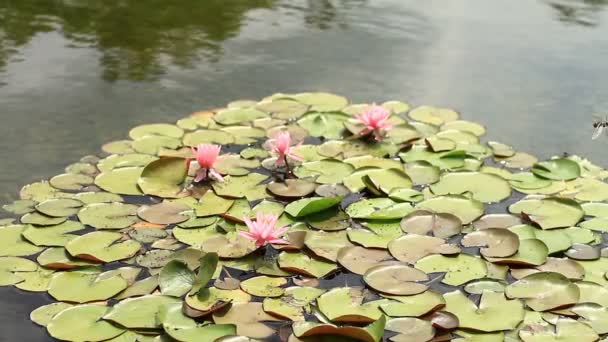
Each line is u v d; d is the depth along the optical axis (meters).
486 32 5.36
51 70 4.47
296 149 3.68
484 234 3.01
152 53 4.80
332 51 4.94
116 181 3.34
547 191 3.35
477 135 3.86
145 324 2.51
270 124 3.92
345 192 3.32
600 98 4.31
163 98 4.18
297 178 3.43
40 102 4.07
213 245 2.93
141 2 5.80
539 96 4.34
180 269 2.74
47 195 3.20
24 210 3.10
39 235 2.95
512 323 2.54
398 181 3.39
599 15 5.78
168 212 3.13
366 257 2.89
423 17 5.68
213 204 3.21
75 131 3.78
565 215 3.15
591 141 3.84
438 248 2.93
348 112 4.06
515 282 2.73
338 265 2.85
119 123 3.88
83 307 2.58
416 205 3.22
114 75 4.45
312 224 3.09
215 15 5.58
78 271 2.77
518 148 3.76
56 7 5.59
